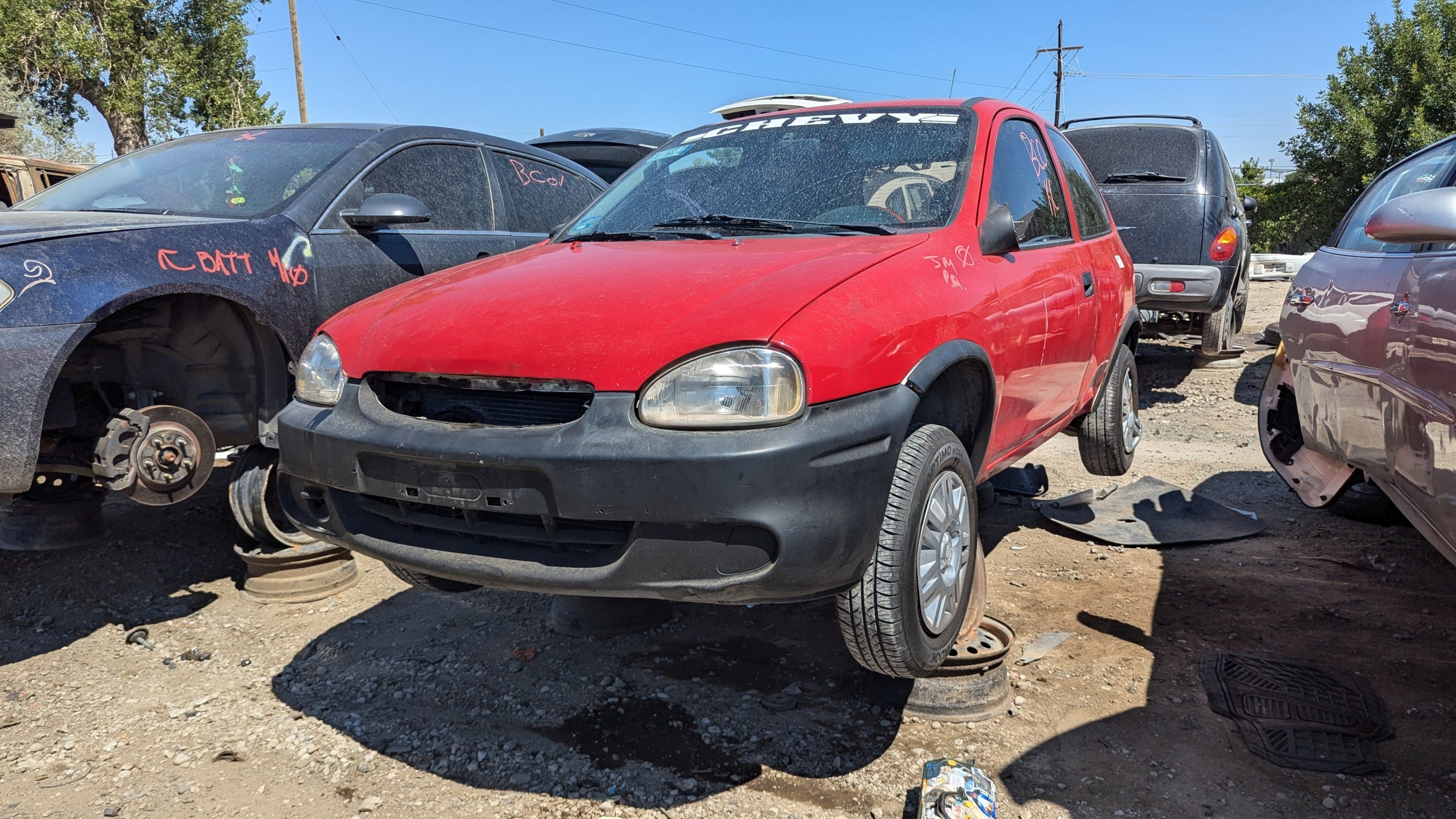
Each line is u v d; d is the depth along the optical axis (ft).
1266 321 36.96
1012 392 10.34
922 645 8.32
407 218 13.50
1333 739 8.65
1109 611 11.69
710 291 8.00
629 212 11.59
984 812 7.35
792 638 11.18
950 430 9.24
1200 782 8.12
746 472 7.01
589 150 34.63
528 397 7.84
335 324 9.34
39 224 11.18
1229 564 13.16
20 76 74.28
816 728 9.15
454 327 8.28
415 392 8.41
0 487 9.77
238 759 8.89
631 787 8.29
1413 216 8.11
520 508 7.50
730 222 10.44
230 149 15.14
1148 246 25.44
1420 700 9.30
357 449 8.21
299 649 11.22
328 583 12.80
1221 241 25.05
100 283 10.44
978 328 9.25
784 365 7.24
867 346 7.70
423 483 7.93
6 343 9.70
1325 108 96.53
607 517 7.20
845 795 8.09
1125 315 14.92
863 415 7.52
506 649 11.07
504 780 8.46
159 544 14.67
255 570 12.67
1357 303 11.10
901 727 9.12
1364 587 12.15
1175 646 10.66
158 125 80.18
